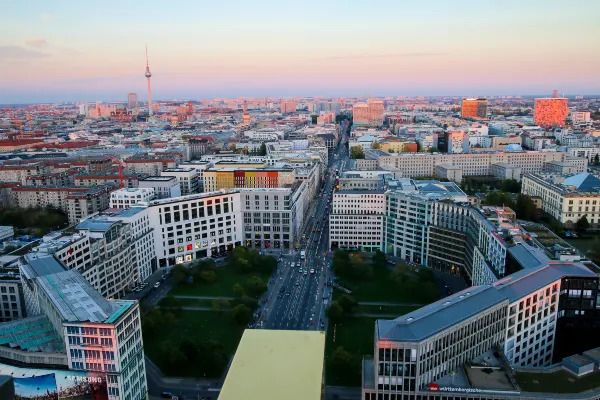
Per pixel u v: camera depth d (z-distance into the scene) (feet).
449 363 617.21
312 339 612.29
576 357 635.66
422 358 581.53
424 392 581.53
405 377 583.17
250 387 510.17
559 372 619.26
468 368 627.46
